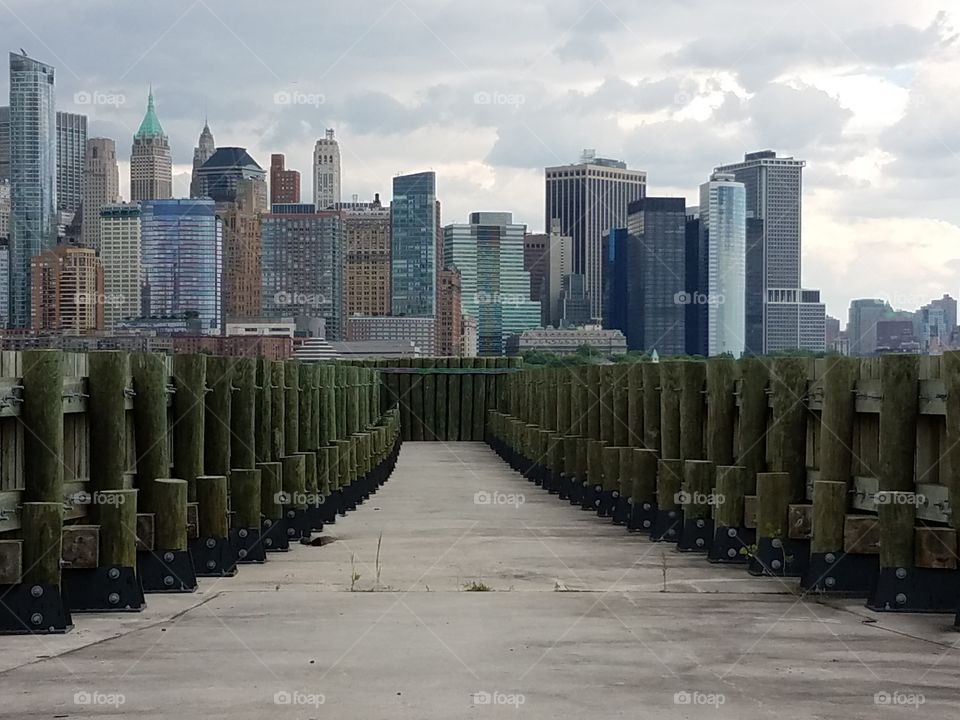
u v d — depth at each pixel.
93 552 10.18
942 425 10.24
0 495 9.29
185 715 6.86
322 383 21.03
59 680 7.73
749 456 13.57
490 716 6.82
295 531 16.17
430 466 33.72
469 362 46.16
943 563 10.16
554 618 9.97
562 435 25.34
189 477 12.71
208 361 13.56
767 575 12.44
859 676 7.84
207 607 10.58
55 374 9.61
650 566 13.38
